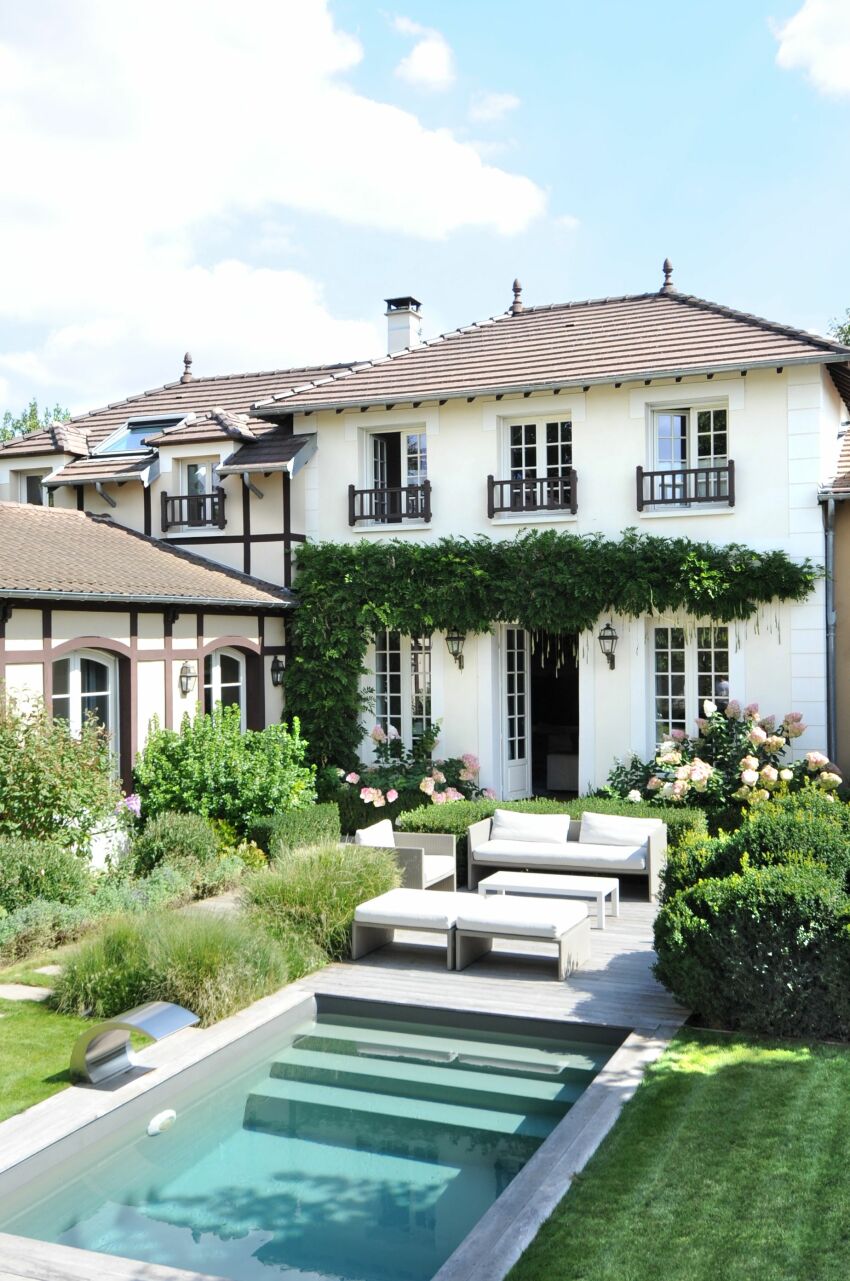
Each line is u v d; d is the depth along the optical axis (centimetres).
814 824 748
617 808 1191
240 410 1830
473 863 1122
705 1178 487
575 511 1441
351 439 1566
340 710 1530
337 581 1531
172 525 1638
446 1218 507
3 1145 542
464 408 1505
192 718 1348
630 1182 486
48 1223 507
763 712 1353
